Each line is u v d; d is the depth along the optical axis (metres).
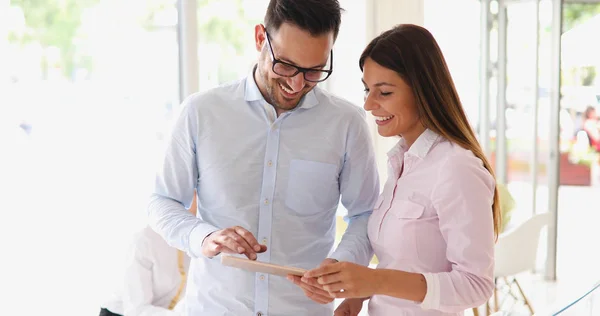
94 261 3.95
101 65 3.92
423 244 1.60
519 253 4.30
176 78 4.25
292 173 1.90
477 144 1.62
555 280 5.67
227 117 1.90
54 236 3.86
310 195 1.92
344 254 1.81
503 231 4.77
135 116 4.06
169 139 1.93
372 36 4.93
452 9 5.56
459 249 1.51
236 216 1.90
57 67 3.78
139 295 2.51
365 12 4.90
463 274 1.50
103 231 3.97
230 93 1.93
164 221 1.87
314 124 1.91
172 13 4.19
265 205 1.89
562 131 8.61
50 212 3.84
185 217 1.85
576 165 8.70
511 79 5.90
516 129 5.91
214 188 1.91
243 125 1.90
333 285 1.46
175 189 1.95
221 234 1.67
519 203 5.93
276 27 1.69
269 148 1.90
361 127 1.95
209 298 1.90
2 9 3.58
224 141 1.90
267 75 1.79
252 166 1.90
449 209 1.53
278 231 1.90
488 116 5.97
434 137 1.62
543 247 6.09
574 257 6.27
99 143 3.95
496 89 5.95
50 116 3.78
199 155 1.92
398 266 1.64
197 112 1.90
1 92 3.62
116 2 3.95
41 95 3.74
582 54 7.36
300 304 1.90
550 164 5.71
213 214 1.93
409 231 1.61
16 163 3.71
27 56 3.68
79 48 3.84
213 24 4.39
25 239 3.79
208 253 1.69
